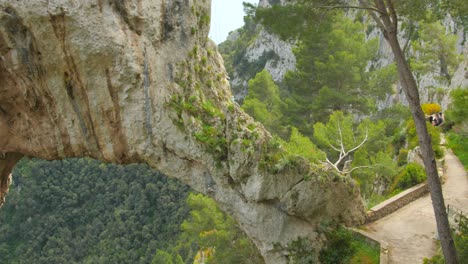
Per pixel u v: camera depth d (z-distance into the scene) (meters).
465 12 13.89
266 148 14.89
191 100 15.07
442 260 14.22
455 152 25.55
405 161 26.22
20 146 16.41
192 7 15.18
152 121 14.82
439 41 39.69
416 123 12.63
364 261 15.14
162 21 14.69
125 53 13.85
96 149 15.50
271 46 93.06
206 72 16.11
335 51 29.89
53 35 13.29
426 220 18.67
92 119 14.89
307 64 30.92
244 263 20.77
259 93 34.78
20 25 13.16
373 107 30.89
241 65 98.94
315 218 15.88
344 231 15.90
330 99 29.11
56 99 14.65
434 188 12.52
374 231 17.62
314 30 14.37
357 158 23.50
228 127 15.16
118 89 14.30
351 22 32.09
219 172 15.14
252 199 15.02
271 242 15.62
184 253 46.09
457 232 15.64
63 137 15.48
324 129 25.52
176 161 15.41
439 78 41.03
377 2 12.79
